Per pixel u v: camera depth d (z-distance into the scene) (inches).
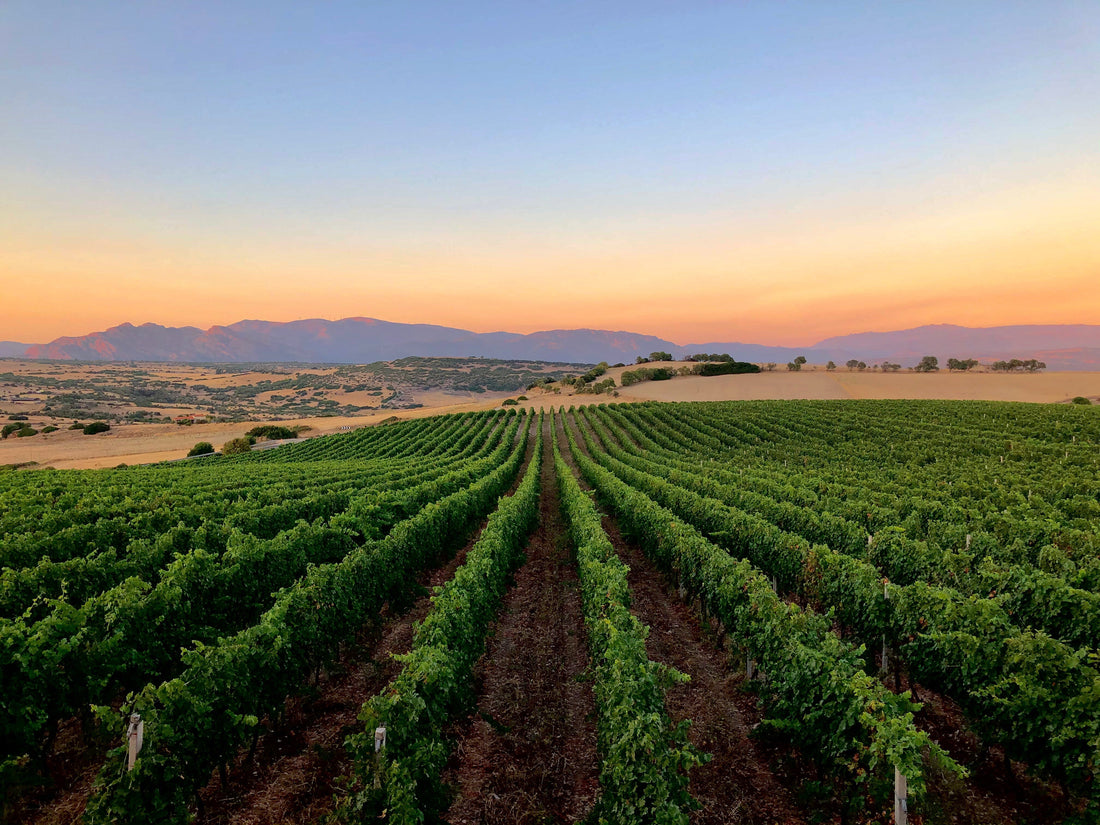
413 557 558.6
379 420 3969.0
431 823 242.8
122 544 588.7
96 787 214.1
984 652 282.8
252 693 279.6
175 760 224.4
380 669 403.2
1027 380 3329.2
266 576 461.4
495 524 618.2
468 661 351.6
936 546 501.4
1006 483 963.3
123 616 312.3
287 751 303.4
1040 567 465.4
